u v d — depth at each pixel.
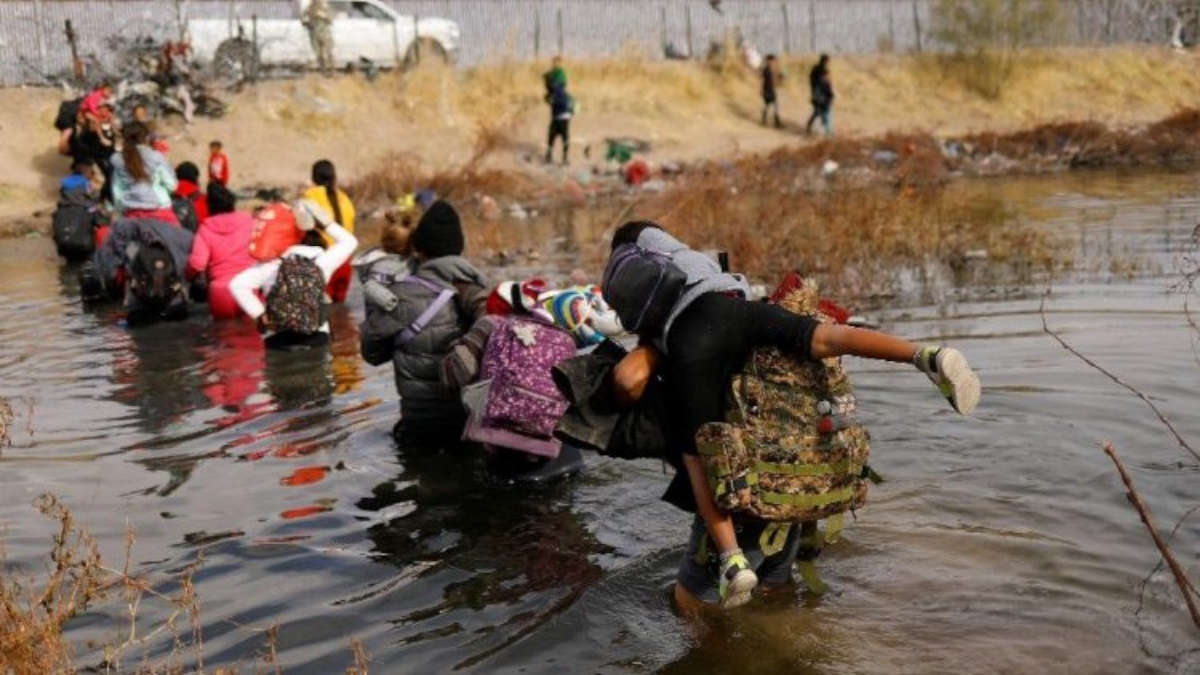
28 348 9.48
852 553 4.60
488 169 23.42
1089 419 6.03
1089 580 4.23
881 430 6.05
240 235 10.35
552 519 5.21
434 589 4.49
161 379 8.14
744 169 23.22
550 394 5.55
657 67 31.80
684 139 29.11
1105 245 12.28
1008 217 15.71
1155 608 3.99
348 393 7.57
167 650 4.02
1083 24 37.62
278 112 25.59
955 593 4.20
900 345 3.67
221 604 4.40
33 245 17.64
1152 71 36.44
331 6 27.39
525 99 28.88
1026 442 5.73
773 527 3.89
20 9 25.20
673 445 4.10
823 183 22.78
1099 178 22.08
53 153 23.14
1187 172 22.36
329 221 9.63
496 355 5.68
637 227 4.17
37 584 4.57
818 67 28.83
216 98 25.16
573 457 5.80
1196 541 4.49
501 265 13.67
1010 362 7.35
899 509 5.00
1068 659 3.69
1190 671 3.57
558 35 32.19
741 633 4.00
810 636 3.95
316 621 4.23
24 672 3.63
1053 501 4.98
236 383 7.93
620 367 4.04
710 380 3.88
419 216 6.49
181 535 5.12
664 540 4.90
